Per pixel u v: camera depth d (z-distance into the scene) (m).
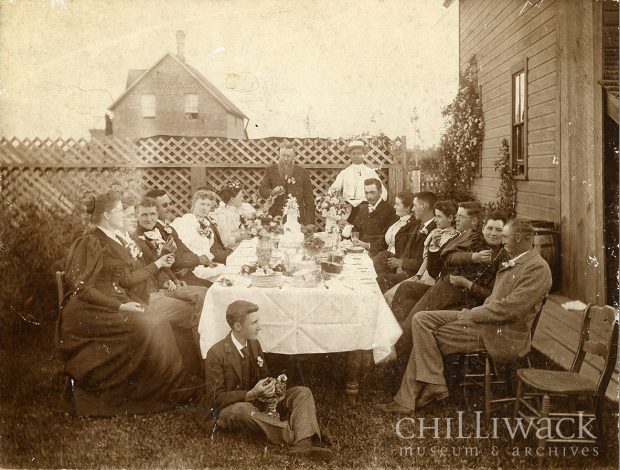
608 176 3.88
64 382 3.79
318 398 3.60
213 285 3.42
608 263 3.82
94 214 3.70
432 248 3.76
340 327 3.33
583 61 3.94
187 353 3.65
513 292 3.32
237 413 3.37
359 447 3.50
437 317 3.50
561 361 3.63
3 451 3.67
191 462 3.48
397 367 3.59
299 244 3.91
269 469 3.41
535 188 3.96
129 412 3.60
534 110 3.90
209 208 4.04
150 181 4.03
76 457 3.61
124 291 3.62
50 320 3.92
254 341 3.37
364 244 4.18
